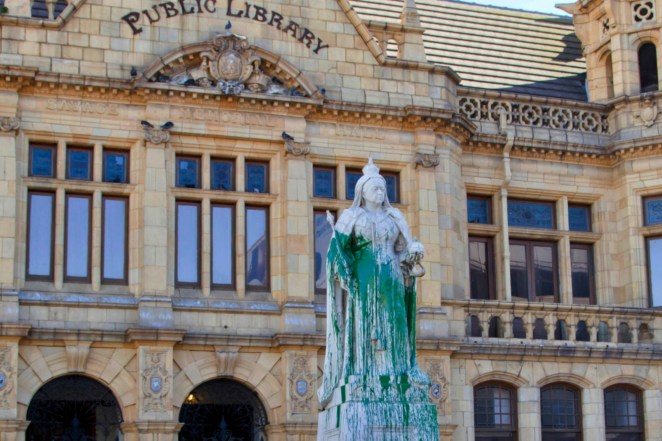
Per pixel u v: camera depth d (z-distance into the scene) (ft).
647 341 113.39
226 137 103.71
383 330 52.90
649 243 118.32
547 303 110.11
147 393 96.17
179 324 99.19
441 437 103.55
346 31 109.70
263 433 101.35
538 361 109.40
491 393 108.99
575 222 120.47
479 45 129.70
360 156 108.06
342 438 51.47
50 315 96.22
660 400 112.37
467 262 113.60
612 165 120.88
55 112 99.86
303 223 103.76
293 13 108.17
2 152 97.14
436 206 108.78
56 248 98.22
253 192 104.27
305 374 100.42
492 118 117.39
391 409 51.98
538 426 108.27
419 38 112.57
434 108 109.40
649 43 121.90
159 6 103.81
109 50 101.81
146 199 99.86
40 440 98.22
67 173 100.27
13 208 96.43
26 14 100.32
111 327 97.50
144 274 98.48
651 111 118.83
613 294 118.83
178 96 102.17
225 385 102.42
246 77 104.22
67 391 98.12
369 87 109.40
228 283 103.09
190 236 102.53
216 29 105.19
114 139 101.04
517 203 118.52
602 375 111.14
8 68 97.30
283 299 102.32
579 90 128.77
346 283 53.36
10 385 93.09
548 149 117.91
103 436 101.09
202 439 102.37
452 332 106.93
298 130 105.60
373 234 53.78
